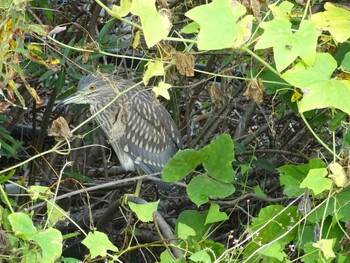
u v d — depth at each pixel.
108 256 4.72
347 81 4.17
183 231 4.90
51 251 4.10
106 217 7.29
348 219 4.66
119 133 6.23
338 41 4.30
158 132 8.02
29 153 8.71
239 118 8.59
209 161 5.15
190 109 8.48
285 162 8.09
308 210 4.63
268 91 5.60
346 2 5.16
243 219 7.51
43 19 7.88
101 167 9.08
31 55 4.88
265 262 4.89
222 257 4.52
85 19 7.96
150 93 8.05
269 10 4.65
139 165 7.96
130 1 4.40
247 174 7.07
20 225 4.14
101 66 7.39
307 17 4.77
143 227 7.40
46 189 4.75
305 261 4.68
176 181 5.27
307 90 4.14
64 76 6.93
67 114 8.38
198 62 8.30
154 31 4.18
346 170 4.27
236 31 4.12
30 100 8.02
